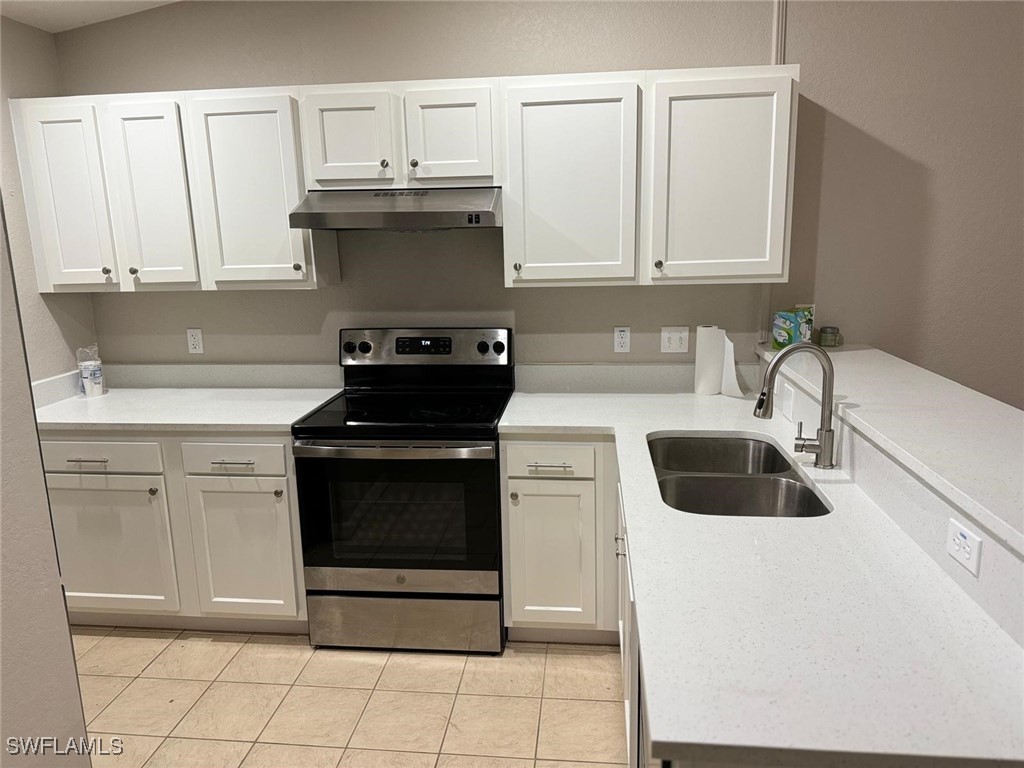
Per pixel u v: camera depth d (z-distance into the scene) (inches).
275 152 101.8
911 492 56.1
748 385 113.6
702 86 93.8
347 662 102.1
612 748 83.0
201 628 111.6
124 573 107.9
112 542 107.0
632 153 96.6
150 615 111.7
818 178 106.0
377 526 100.3
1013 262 105.3
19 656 42.9
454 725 87.7
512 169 98.8
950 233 105.7
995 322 107.3
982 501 45.1
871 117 103.7
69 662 47.0
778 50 102.9
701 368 109.7
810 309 104.6
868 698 37.3
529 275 101.8
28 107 105.1
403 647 103.9
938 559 51.7
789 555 53.7
